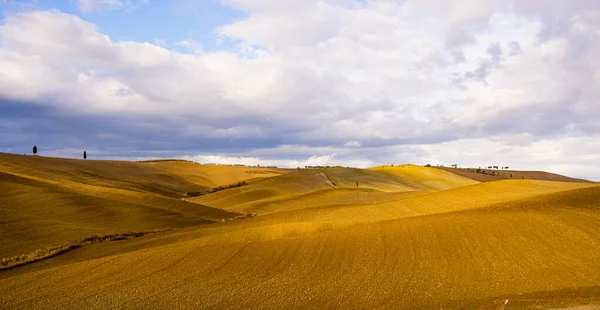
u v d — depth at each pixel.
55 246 35.78
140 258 29.03
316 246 29.55
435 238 28.64
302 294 20.88
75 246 36.25
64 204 51.66
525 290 19.56
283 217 50.91
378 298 19.78
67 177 100.31
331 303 19.45
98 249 35.12
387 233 30.92
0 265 29.89
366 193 86.69
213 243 32.72
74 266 28.06
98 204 54.19
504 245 26.12
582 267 22.00
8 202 49.22
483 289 20.12
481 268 23.06
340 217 48.56
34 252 33.41
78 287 23.31
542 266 22.58
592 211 30.64
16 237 37.72
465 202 52.44
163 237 39.22
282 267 25.77
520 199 37.97
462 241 27.53
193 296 21.08
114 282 24.00
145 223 48.84
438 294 19.84
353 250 28.02
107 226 45.53
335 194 87.25
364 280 22.58
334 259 26.62
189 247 31.56
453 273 22.70
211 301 20.28
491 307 17.44
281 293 21.14
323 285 22.16
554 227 28.20
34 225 41.91
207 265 26.78
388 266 24.64
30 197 52.38
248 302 20.00
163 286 22.88
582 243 25.25
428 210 49.06
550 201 34.72
